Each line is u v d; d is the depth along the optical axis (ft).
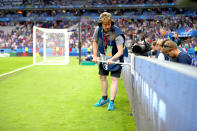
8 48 101.50
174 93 2.66
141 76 6.68
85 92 17.19
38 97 15.31
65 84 21.08
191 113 2.03
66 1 129.90
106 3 126.72
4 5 129.49
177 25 112.98
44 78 25.22
